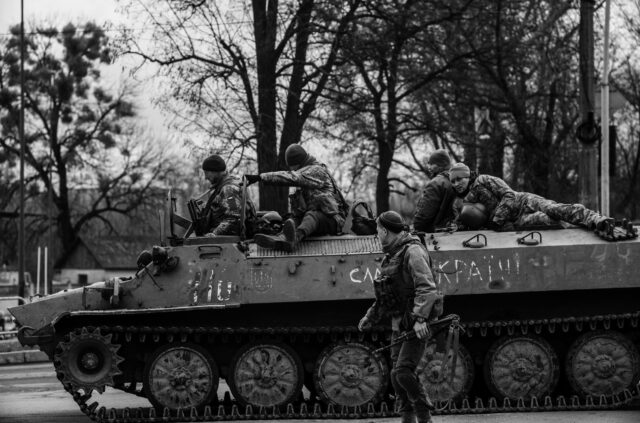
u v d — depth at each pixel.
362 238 13.52
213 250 13.06
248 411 12.98
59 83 53.09
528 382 13.10
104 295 12.96
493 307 13.33
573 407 12.99
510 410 12.95
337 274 12.94
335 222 13.77
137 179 57.19
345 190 32.81
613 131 24.41
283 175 13.67
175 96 26.20
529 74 29.98
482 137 29.66
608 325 13.12
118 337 13.15
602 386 13.13
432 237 13.39
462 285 12.91
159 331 12.94
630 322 13.18
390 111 29.30
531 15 31.09
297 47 26.75
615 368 13.12
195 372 12.99
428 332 10.04
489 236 13.35
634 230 13.23
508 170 34.62
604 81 24.59
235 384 13.05
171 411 12.96
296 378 13.04
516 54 28.61
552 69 31.05
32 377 18.38
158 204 55.47
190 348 13.02
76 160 55.09
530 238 13.17
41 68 52.78
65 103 54.16
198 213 14.06
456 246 13.18
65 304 13.07
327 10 26.06
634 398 12.96
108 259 62.50
